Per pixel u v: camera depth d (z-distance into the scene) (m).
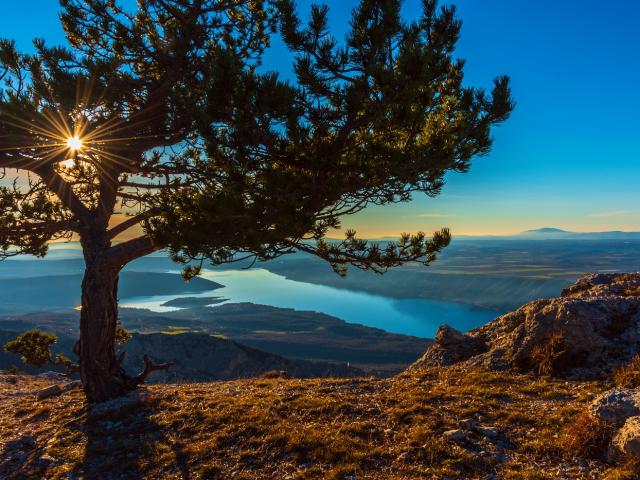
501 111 9.80
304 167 9.37
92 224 15.20
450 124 9.75
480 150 10.22
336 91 8.70
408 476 8.50
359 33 8.73
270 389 15.59
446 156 8.88
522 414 10.68
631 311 14.30
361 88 8.25
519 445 9.39
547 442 9.20
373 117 9.05
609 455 8.10
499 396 12.25
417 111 8.54
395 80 8.16
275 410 12.73
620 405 8.75
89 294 15.12
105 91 12.72
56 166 15.46
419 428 10.35
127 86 13.41
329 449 9.81
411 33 8.86
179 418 12.95
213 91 8.12
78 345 15.62
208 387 17.03
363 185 9.85
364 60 8.67
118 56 14.28
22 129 11.61
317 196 9.88
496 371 14.84
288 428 11.24
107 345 15.64
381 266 11.20
